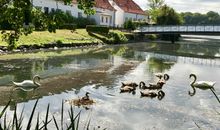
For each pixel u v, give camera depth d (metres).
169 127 13.59
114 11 87.25
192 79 25.64
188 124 14.08
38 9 8.82
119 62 35.41
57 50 44.91
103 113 14.91
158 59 40.22
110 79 24.33
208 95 19.86
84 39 55.88
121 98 18.03
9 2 7.89
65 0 9.01
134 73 27.84
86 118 13.95
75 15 72.12
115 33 64.69
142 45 63.66
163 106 16.73
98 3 82.31
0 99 16.84
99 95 18.62
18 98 17.25
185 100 18.31
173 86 22.28
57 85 21.22
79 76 25.06
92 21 74.69
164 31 70.94
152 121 14.24
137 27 78.44
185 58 42.62
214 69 32.38
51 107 15.41
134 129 13.12
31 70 26.94
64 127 12.13
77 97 17.89
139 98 18.23
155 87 21.11
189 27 66.12
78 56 39.38
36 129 3.45
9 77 23.56
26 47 41.25
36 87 20.28
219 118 15.02
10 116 13.07
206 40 99.12
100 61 35.47
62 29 58.44
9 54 36.44
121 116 14.64
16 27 8.64
